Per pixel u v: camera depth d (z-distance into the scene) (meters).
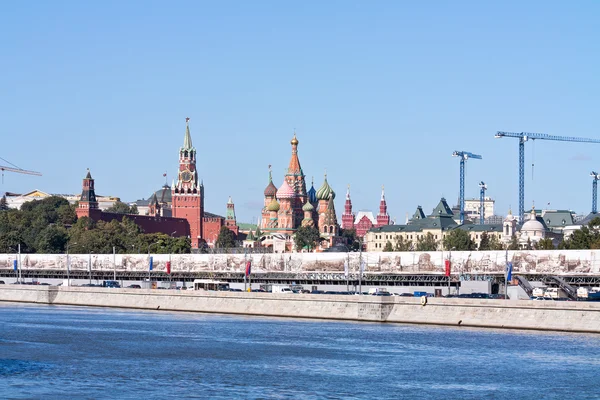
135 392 163.75
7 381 172.75
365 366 191.25
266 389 167.12
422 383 173.00
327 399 158.88
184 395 161.38
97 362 196.62
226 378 177.75
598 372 182.75
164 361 198.12
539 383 172.75
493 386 170.25
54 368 188.00
